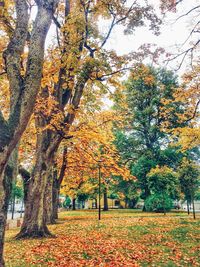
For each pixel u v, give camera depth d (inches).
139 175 1647.4
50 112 545.6
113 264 315.0
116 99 577.9
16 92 219.9
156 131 1672.0
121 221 879.1
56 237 560.1
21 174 722.8
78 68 457.7
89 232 618.8
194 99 645.9
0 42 431.2
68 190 1502.2
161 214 1309.1
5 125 203.2
